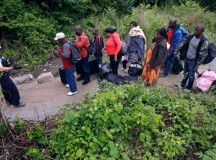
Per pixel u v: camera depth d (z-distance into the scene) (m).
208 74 5.82
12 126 4.60
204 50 5.25
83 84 6.44
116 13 10.59
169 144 3.90
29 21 8.47
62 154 3.92
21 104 5.68
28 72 7.59
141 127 4.02
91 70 6.83
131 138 3.96
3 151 4.08
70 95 6.04
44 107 5.62
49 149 4.07
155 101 4.52
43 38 8.48
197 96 5.08
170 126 4.25
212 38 9.55
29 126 4.54
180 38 6.18
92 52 6.43
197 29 5.16
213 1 13.41
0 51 7.88
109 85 5.14
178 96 4.98
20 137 4.27
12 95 5.45
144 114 4.02
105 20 9.75
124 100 4.36
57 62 8.18
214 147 3.99
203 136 4.17
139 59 6.29
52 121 4.70
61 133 4.07
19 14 8.41
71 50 5.37
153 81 5.79
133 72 6.30
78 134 3.92
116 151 3.69
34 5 9.05
